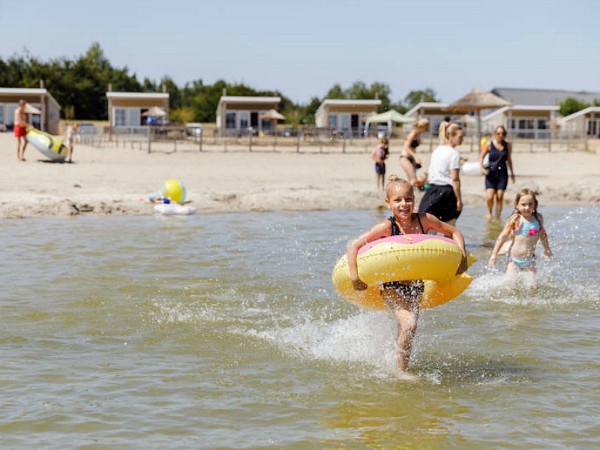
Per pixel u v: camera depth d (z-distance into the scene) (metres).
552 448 4.24
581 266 9.66
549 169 30.56
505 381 5.38
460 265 5.61
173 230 12.51
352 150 38.94
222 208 16.02
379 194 18.31
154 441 4.28
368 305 6.03
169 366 5.62
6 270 8.91
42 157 26.62
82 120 79.88
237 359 5.82
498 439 4.37
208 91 88.56
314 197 17.50
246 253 10.43
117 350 5.99
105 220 13.72
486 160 15.92
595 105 71.44
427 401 4.98
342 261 5.90
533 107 57.19
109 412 4.70
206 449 4.18
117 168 24.45
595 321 7.02
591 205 17.95
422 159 34.22
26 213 14.16
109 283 8.34
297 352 6.03
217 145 40.22
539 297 7.95
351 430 4.49
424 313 7.25
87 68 80.38
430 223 5.81
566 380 5.40
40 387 5.11
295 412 4.77
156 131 41.19
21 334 6.36
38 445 4.19
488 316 7.17
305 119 83.00
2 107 46.94
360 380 5.39
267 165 29.52
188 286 8.29
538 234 8.34
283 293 8.09
